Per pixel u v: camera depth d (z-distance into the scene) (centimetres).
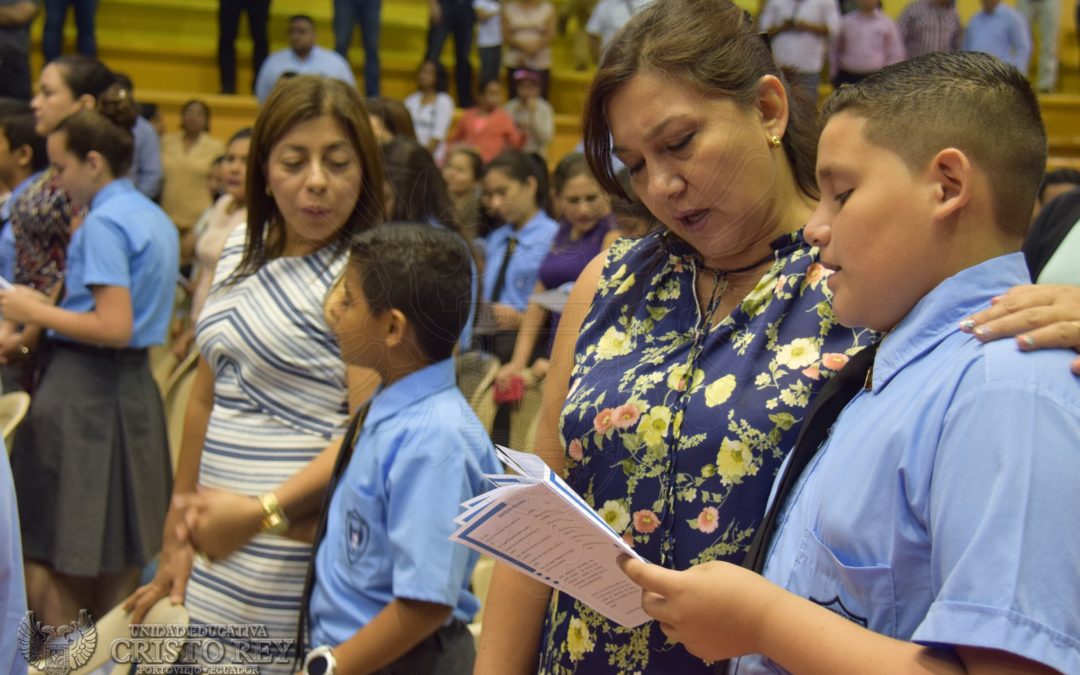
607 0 191
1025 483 76
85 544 241
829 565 88
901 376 88
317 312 138
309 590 145
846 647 81
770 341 103
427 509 130
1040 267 219
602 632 106
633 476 104
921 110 86
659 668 103
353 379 138
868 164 88
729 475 100
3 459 127
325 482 146
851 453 88
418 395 121
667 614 88
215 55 726
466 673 144
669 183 99
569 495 88
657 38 99
